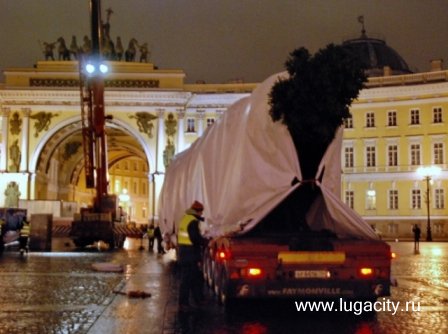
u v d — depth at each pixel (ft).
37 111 257.34
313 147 47.70
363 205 247.91
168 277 73.00
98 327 40.86
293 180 46.73
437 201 237.04
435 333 39.04
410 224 239.50
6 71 258.98
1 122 258.37
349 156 250.98
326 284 44.80
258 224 47.65
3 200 253.24
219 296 49.24
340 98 46.26
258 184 47.24
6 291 58.70
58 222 208.54
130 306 49.70
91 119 136.26
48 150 265.13
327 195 46.60
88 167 141.08
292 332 39.65
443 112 238.27
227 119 55.11
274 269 44.55
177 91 256.11
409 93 242.99
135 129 257.55
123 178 353.10
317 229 48.14
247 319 44.06
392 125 245.65
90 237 141.69
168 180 99.35
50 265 90.02
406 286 64.85
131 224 193.26
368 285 45.11
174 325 41.81
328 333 39.34
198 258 48.55
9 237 135.03
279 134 46.83
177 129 257.34
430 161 239.09
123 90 256.93
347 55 46.29
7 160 255.29
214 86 264.52
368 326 41.47
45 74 258.78
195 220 48.62
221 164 54.80
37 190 261.44
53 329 40.01
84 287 62.23
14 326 40.91
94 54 118.11
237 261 44.42
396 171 243.19
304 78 45.57
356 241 45.73
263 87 48.55
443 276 76.79
